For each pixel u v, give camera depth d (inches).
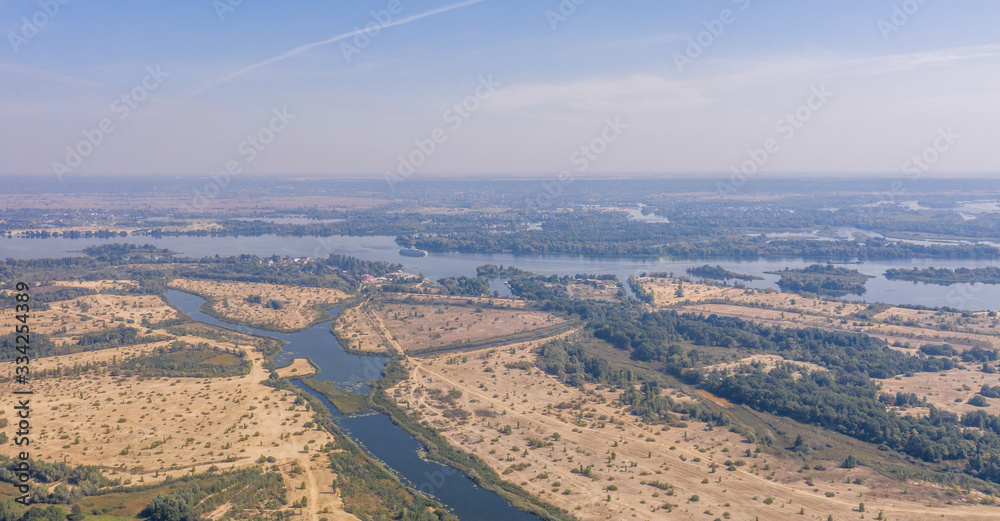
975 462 6899.6
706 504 6151.6
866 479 6673.2
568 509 6077.8
